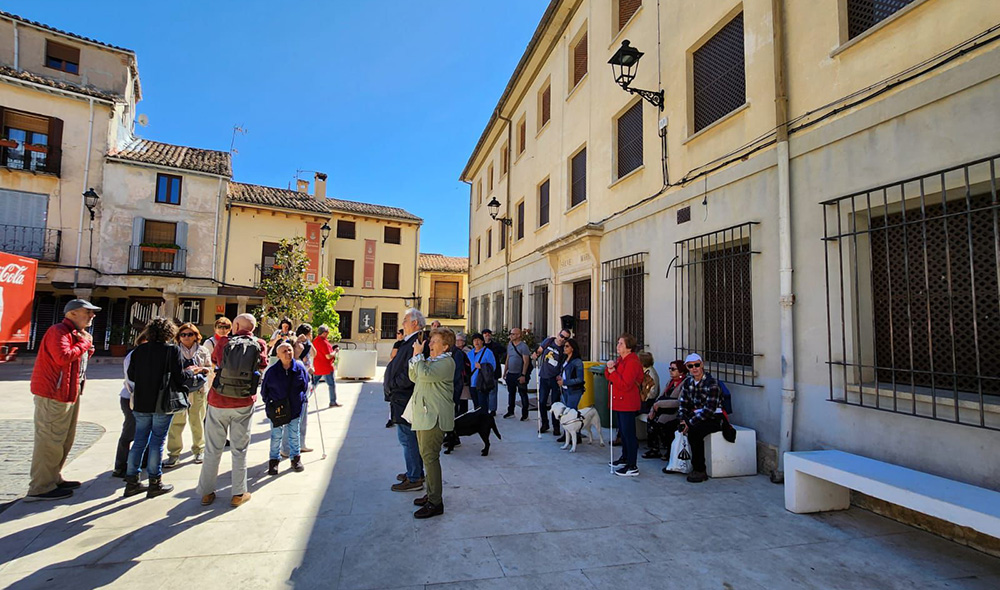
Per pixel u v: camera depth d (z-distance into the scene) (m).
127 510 4.19
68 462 5.60
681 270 6.91
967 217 3.54
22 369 15.89
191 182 21.39
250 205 23.67
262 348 4.96
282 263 19.56
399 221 29.58
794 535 3.80
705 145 6.61
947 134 3.79
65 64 19.86
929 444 3.84
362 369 15.62
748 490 4.85
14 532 3.71
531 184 13.98
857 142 4.48
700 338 6.68
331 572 3.15
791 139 5.18
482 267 19.77
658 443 6.18
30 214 18.08
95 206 19.09
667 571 3.21
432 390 4.16
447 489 4.84
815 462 4.07
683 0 7.25
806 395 4.90
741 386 5.79
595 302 9.35
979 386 3.47
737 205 5.93
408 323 4.92
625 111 9.01
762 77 5.62
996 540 3.46
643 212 7.96
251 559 3.32
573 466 5.70
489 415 6.34
